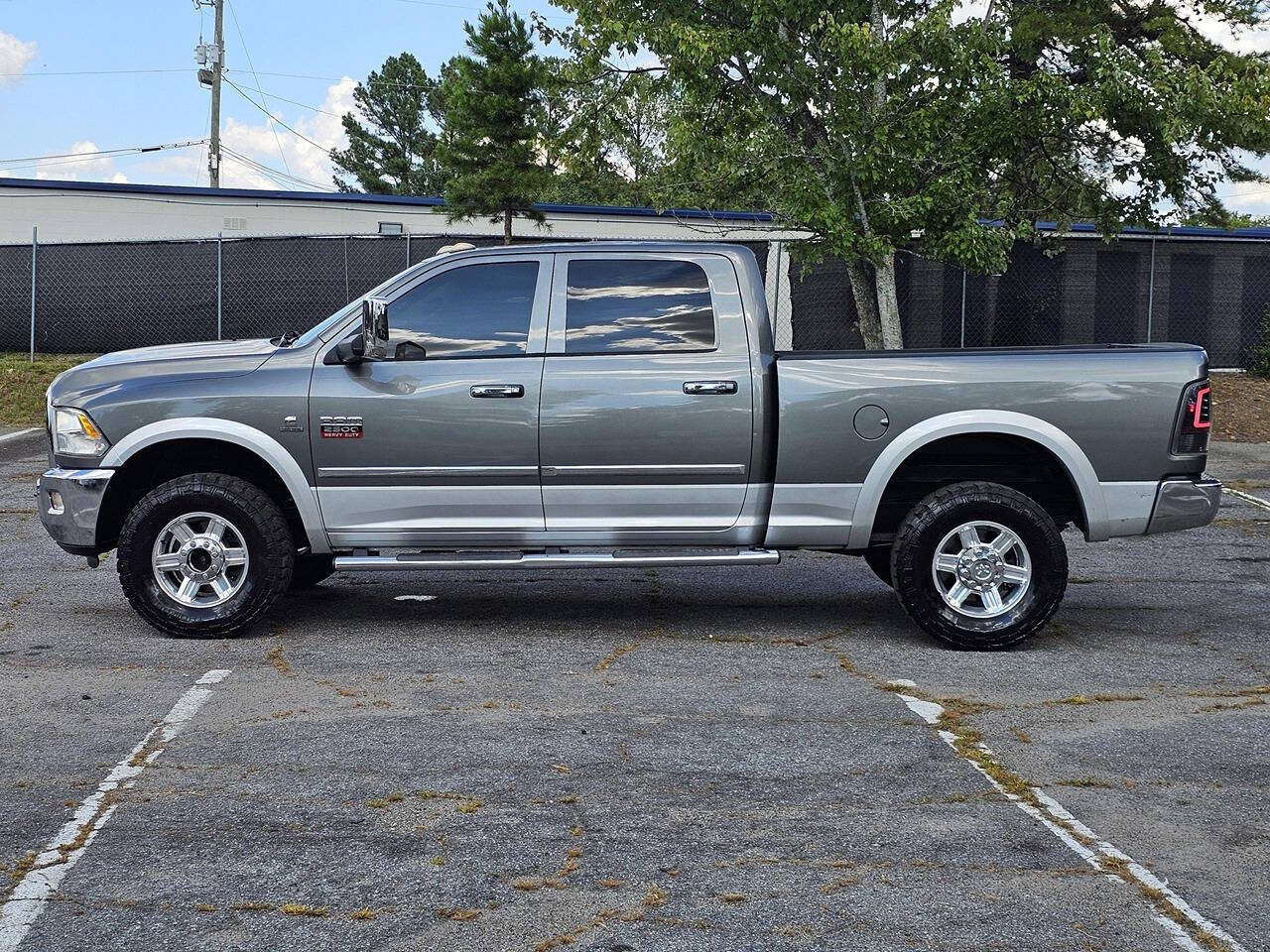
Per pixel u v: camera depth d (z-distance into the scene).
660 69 17.81
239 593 6.98
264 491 7.36
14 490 12.81
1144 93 15.03
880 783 4.71
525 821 4.31
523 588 8.61
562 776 4.76
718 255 7.02
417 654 6.71
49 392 7.18
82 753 5.03
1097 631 7.35
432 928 3.53
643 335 6.97
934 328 21.98
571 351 6.96
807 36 15.26
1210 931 3.53
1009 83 14.81
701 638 7.12
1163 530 6.85
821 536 6.94
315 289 23.31
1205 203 19.64
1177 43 19.97
